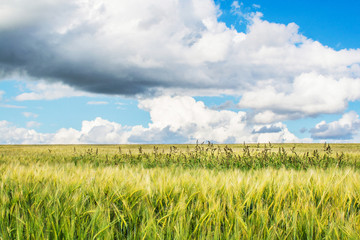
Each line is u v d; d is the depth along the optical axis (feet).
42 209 11.64
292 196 12.67
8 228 9.76
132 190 13.00
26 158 46.80
